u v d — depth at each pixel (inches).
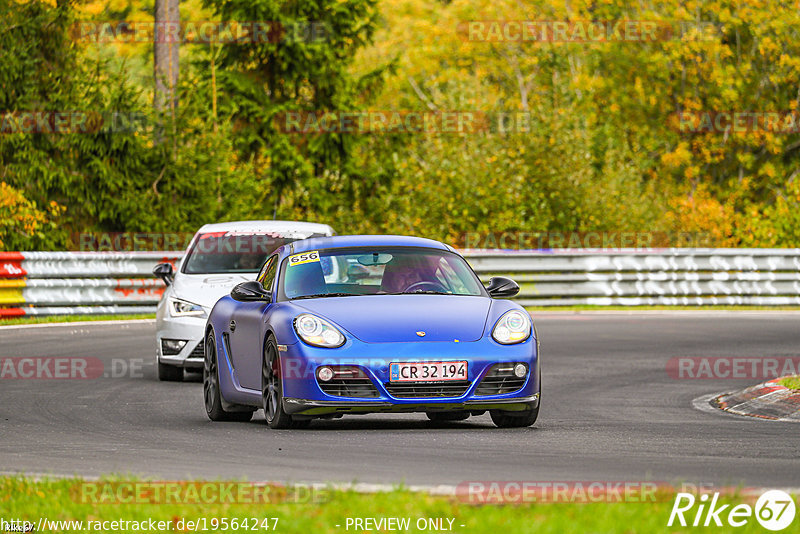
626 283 4060.0
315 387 1439.5
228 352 1668.3
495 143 5059.1
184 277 2278.5
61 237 4055.1
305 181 5260.8
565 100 5433.1
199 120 4180.6
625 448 1332.4
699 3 7219.5
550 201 5083.7
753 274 4136.3
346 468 1186.0
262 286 1606.8
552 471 1158.3
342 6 5467.5
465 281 1615.4
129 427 1587.1
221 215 4217.5
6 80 4060.0
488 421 1635.1
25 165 4045.3
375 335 1455.5
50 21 4148.6
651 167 6993.1
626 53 7229.3
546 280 4013.3
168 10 4151.1
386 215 5177.2
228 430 1533.0
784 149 7170.3
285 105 5315.0
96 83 4160.9
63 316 3454.7
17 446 1398.9
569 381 2186.3
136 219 4087.1
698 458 1251.8
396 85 7416.3
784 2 7130.9
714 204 5664.4
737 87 7057.1
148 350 2664.9
